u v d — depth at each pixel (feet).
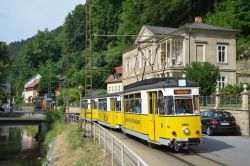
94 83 288.71
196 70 118.62
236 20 195.52
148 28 175.63
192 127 57.72
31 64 499.10
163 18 222.69
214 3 216.13
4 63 205.57
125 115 81.82
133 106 74.23
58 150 93.86
